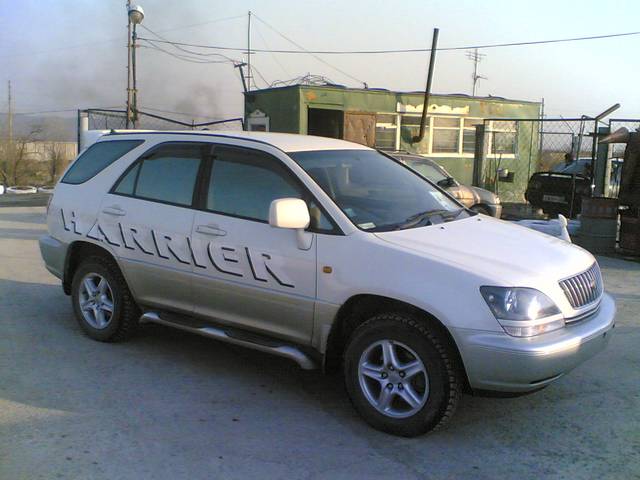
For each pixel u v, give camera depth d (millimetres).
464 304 3617
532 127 20859
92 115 20594
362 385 4008
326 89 18078
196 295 4793
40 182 51531
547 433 3994
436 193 5203
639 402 4488
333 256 4086
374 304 4043
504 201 20312
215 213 4703
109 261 5387
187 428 3953
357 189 4570
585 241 10617
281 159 4562
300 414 4203
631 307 7109
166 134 5305
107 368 4941
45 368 4902
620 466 3598
